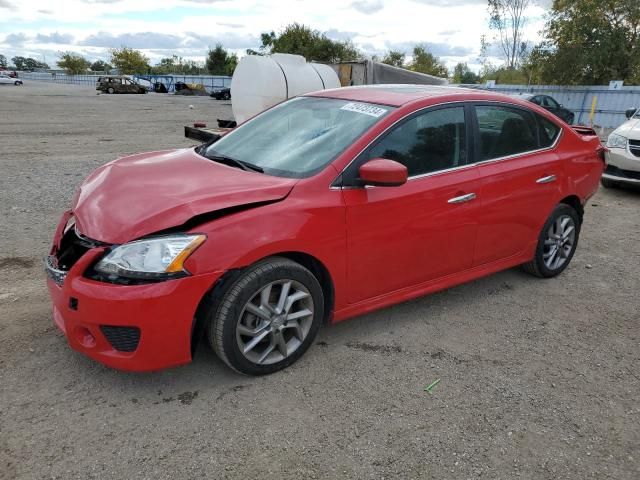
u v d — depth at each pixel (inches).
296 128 148.6
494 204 157.2
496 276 192.7
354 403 115.3
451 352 138.4
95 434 102.1
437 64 2004.2
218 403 113.0
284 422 108.2
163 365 108.4
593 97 925.8
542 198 173.5
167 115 907.4
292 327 124.8
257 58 478.9
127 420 106.4
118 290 101.9
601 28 946.7
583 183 189.3
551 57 976.9
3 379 117.0
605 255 222.2
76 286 104.3
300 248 118.0
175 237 105.0
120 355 106.7
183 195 114.3
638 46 928.9
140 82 2174.0
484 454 102.3
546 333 151.6
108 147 484.7
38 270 178.2
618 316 164.6
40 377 118.4
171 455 98.0
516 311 164.7
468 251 155.7
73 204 129.6
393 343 141.3
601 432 110.3
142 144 514.3
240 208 112.8
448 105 150.3
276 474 94.9
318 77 495.5
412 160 139.6
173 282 103.6
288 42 1604.3
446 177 145.5
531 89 1010.1
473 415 113.5
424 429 108.3
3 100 1173.7
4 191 286.0
